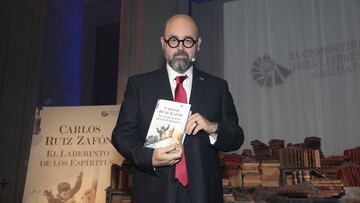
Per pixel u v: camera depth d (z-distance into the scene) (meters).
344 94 4.16
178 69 1.57
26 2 4.83
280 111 4.41
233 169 3.39
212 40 4.92
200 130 1.50
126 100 1.60
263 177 3.35
